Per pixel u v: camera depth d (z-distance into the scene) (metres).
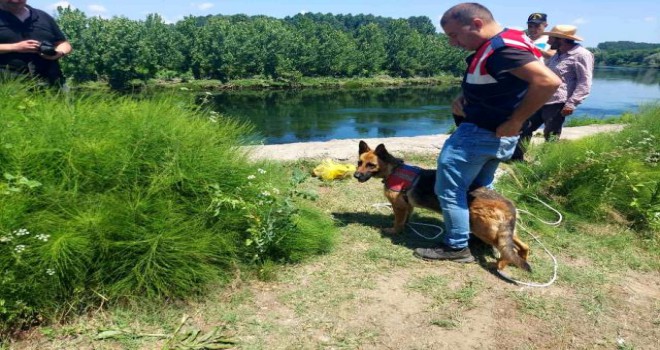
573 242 4.25
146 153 3.38
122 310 2.89
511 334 2.86
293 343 2.68
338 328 2.84
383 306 3.09
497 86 3.11
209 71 63.19
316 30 85.88
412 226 4.56
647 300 3.32
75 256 2.84
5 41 4.25
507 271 3.64
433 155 7.37
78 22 48.47
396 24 88.44
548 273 3.64
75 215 2.97
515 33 3.01
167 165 3.36
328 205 5.00
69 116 3.41
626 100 36.22
